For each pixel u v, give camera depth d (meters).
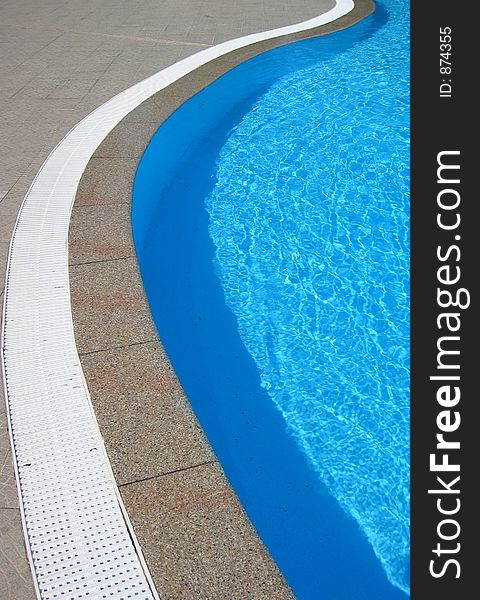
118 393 3.49
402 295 5.18
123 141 6.69
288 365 4.55
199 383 4.37
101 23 11.80
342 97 8.83
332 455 3.88
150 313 4.14
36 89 8.33
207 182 6.76
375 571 3.25
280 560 3.26
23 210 5.37
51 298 4.27
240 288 5.27
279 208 6.35
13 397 3.46
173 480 2.97
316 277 5.40
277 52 10.18
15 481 2.96
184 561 2.60
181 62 9.38
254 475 3.72
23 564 2.59
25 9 12.99
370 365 4.53
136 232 5.42
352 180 6.79
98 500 2.87
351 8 12.98
